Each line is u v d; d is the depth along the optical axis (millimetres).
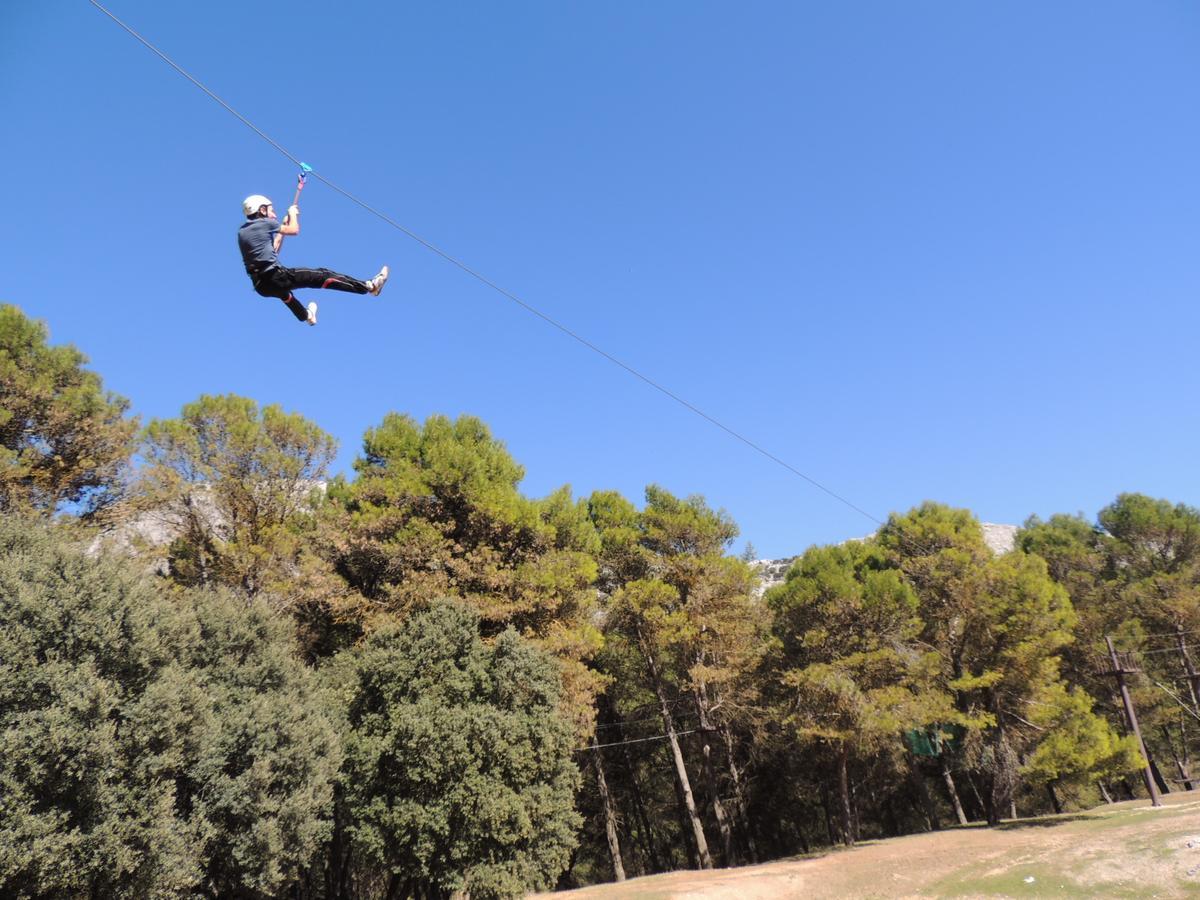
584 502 36750
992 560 33625
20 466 21703
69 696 12758
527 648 23062
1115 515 41625
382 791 20188
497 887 19094
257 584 26828
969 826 33312
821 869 25844
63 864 12078
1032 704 31391
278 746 17594
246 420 28734
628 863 43969
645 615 31219
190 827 15016
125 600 15039
